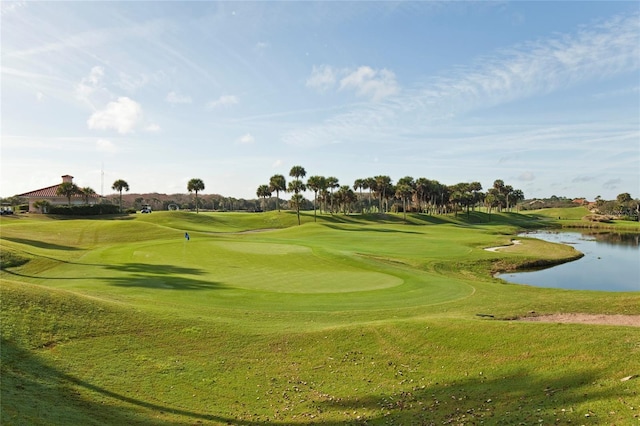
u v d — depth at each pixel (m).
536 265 45.75
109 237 54.19
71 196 113.06
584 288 34.88
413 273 31.11
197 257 37.12
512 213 196.62
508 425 9.58
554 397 10.52
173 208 161.88
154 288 23.48
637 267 45.75
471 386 11.88
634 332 13.45
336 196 143.12
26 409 9.42
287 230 82.94
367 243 56.62
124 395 11.42
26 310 14.72
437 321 16.14
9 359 11.84
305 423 10.74
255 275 29.50
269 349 14.95
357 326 16.39
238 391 12.33
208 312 18.53
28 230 55.12
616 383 10.59
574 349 12.65
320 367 13.79
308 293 23.78
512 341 13.81
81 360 12.80
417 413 10.84
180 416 10.77
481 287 26.78
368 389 12.37
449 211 180.75
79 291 21.25
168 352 14.20
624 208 179.50
